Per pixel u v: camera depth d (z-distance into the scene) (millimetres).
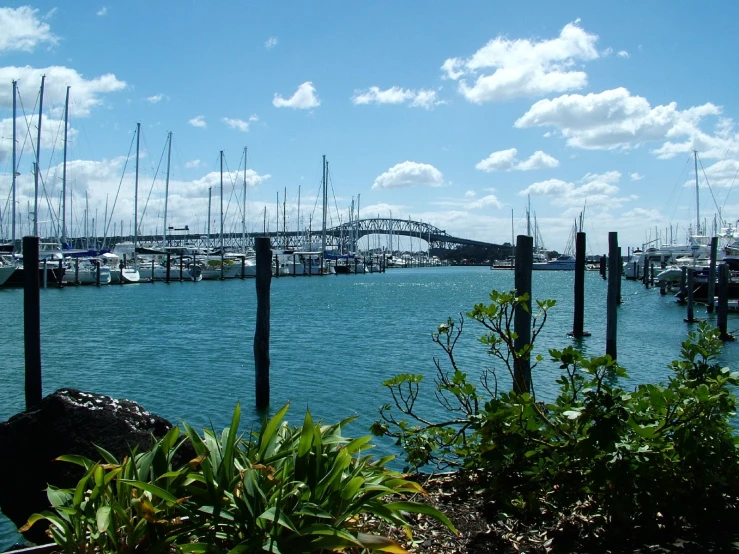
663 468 4676
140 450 5668
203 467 3516
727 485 4770
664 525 4750
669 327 29656
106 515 3262
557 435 5078
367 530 4160
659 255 68875
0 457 5832
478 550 4359
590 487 4738
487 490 5156
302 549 3260
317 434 3713
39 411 5953
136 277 64125
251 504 3377
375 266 131250
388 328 29500
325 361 19797
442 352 21297
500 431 5027
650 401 4887
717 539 4516
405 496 5270
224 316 35375
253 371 18297
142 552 3334
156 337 26281
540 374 16703
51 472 5652
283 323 32062
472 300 50375
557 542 4480
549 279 98812
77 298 47531
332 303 46594
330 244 125438
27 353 13375
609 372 5551
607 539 4523
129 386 16188
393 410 13039
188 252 79875
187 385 16266
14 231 53906
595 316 35188
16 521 5875
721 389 4855
